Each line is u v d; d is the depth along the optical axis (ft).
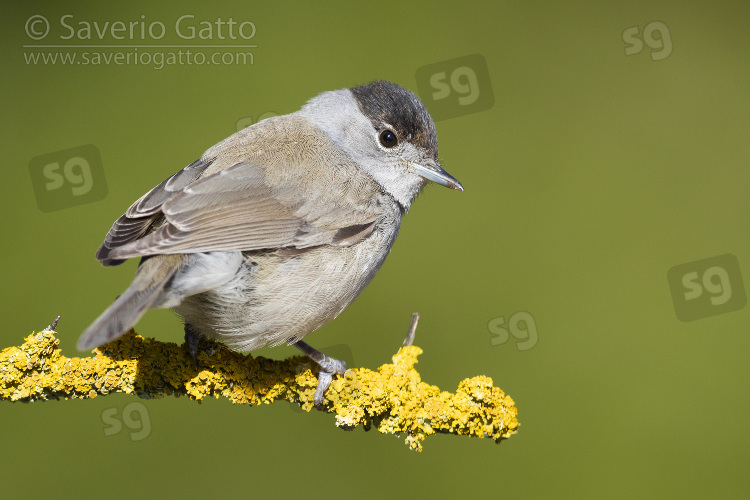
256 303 23.97
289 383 23.73
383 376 23.72
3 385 21.44
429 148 29.89
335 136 28.89
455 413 23.17
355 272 25.85
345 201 26.03
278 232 24.61
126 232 24.00
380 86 30.17
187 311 23.62
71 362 22.02
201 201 24.13
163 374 22.95
